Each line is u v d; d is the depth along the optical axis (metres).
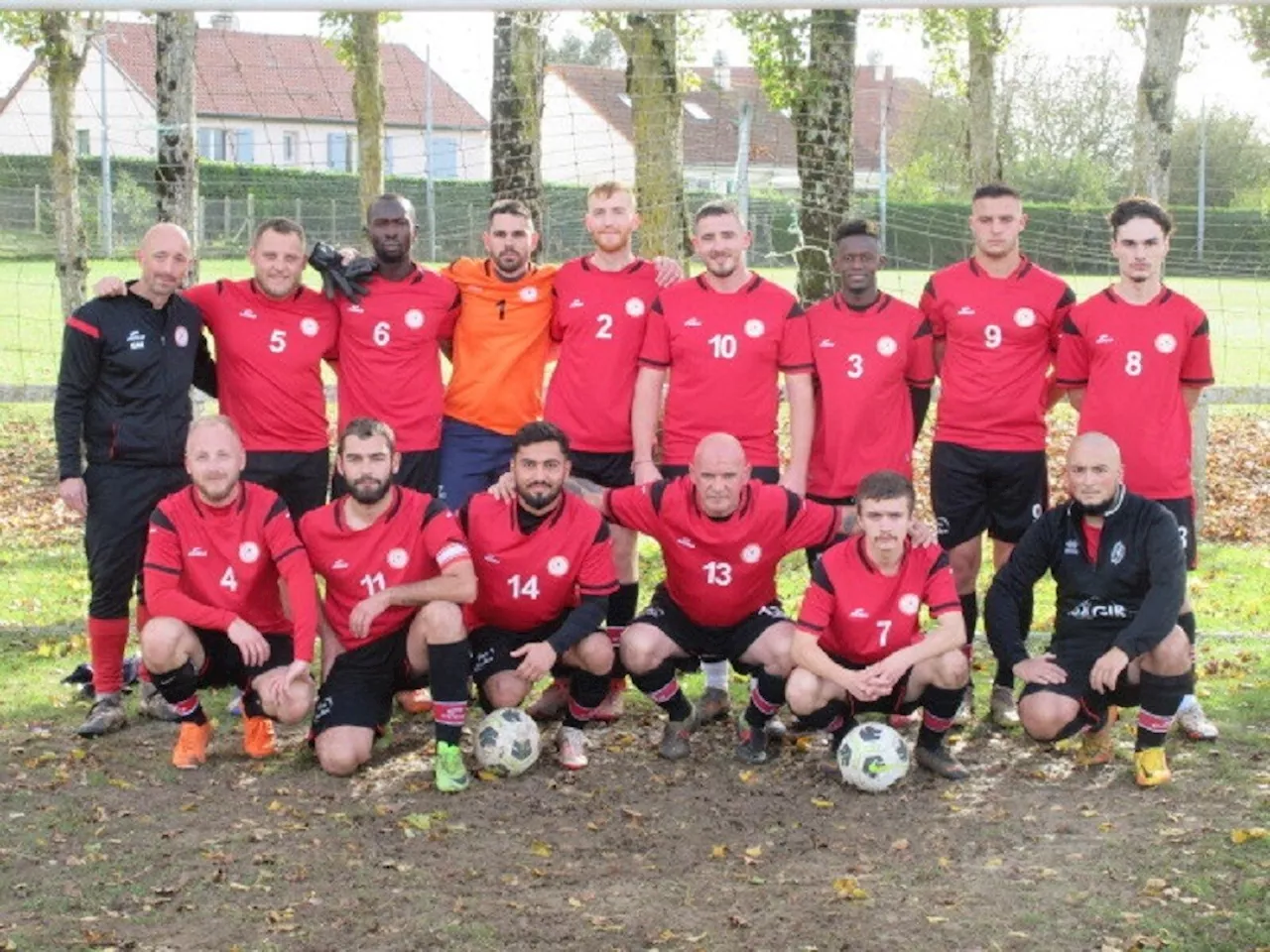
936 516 6.23
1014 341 6.03
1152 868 4.59
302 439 6.12
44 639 7.41
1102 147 33.47
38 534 10.40
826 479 6.16
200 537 5.51
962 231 27.84
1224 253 28.59
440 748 5.35
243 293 6.04
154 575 5.46
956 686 5.39
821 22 11.25
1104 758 5.62
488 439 6.34
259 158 31.94
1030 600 6.17
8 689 6.53
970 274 6.11
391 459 5.39
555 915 4.27
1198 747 5.78
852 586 5.42
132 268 23.69
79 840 4.81
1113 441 5.52
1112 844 4.80
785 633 5.62
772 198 20.48
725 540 5.55
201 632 5.58
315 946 4.07
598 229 6.18
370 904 4.34
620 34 11.08
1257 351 19.73
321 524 5.52
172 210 11.05
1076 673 5.52
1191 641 5.75
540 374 6.41
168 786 5.34
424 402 6.21
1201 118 28.05
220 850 4.73
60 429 5.72
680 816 5.11
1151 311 5.89
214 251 23.30
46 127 29.97
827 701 5.50
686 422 6.12
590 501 5.78
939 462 6.18
